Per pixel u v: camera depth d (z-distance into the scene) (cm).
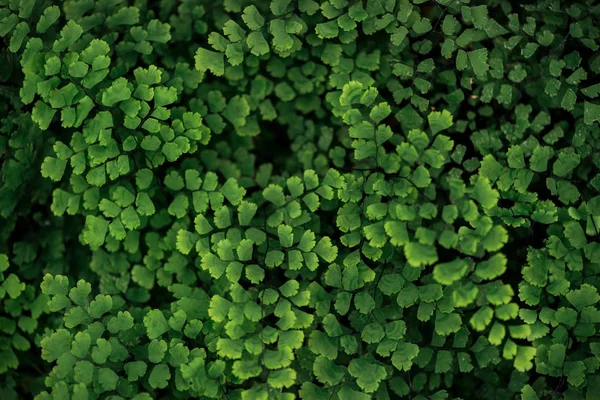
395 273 47
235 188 48
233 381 46
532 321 45
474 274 45
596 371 48
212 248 48
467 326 49
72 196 49
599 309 47
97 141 47
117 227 47
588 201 47
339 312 46
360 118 47
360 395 45
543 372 46
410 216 45
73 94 46
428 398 48
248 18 48
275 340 45
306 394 46
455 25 49
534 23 49
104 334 48
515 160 47
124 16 49
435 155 46
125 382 46
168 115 47
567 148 49
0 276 49
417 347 46
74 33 47
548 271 46
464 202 45
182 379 46
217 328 47
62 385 45
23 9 48
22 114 49
